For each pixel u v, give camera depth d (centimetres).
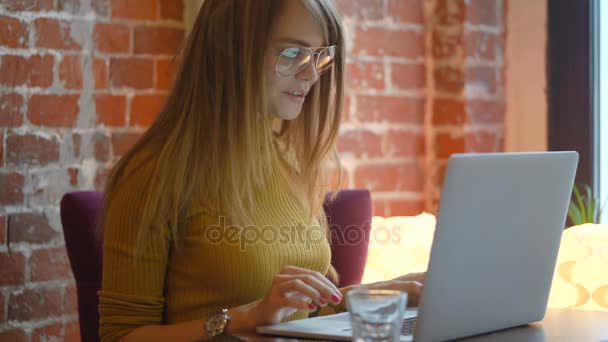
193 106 168
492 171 127
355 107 279
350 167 279
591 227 194
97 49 237
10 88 224
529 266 141
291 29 168
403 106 288
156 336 150
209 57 171
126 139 243
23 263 228
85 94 236
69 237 192
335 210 221
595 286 185
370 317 117
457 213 124
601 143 273
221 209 165
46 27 229
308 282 140
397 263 220
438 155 290
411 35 288
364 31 279
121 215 161
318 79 186
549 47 281
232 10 168
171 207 162
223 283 163
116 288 159
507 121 292
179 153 164
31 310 229
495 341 134
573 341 135
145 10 244
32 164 228
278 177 182
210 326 146
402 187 289
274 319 145
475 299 133
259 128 174
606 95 271
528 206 136
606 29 271
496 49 290
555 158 138
